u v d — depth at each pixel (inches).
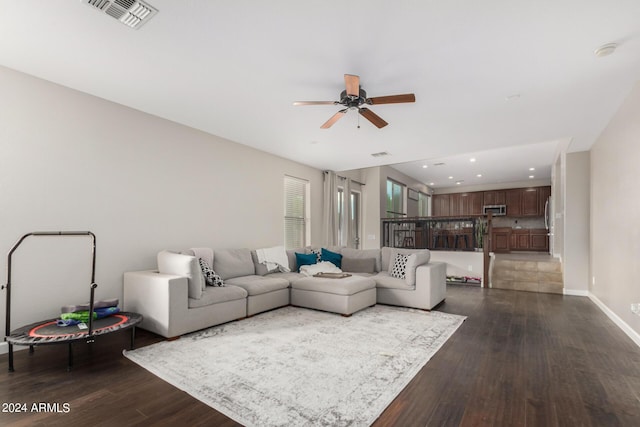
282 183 231.3
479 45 92.0
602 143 167.5
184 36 89.5
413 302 171.8
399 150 209.5
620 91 120.7
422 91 122.0
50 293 119.3
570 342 120.0
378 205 307.6
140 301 130.3
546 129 165.2
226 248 185.5
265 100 133.3
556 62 100.7
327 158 234.2
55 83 120.4
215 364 98.9
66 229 123.4
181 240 164.2
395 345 115.6
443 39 89.4
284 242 233.0
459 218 266.5
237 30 86.5
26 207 113.9
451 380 89.0
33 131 115.5
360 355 106.1
